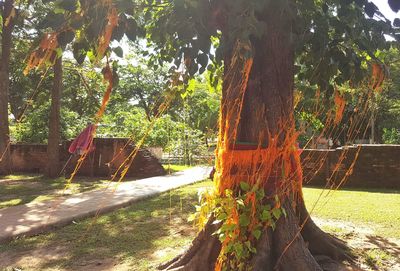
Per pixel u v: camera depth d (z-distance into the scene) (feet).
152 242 19.72
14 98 82.07
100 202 30.37
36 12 40.98
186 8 11.51
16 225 22.81
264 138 14.15
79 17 10.19
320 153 40.81
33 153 59.41
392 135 82.53
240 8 10.73
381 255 16.66
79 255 17.99
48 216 25.05
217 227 14.28
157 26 15.67
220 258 13.33
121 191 36.76
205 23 12.33
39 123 67.51
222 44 12.30
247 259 13.35
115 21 10.25
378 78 15.23
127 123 66.90
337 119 17.84
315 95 18.19
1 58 57.11
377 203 29.22
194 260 14.38
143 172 52.47
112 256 17.71
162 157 65.82
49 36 10.14
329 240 16.92
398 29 13.04
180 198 33.45
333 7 14.85
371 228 21.66
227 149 14.01
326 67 15.42
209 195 14.35
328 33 14.08
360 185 40.01
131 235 21.08
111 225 23.54
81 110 92.27
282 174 13.97
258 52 14.53
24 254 18.38
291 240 13.83
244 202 13.39
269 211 13.47
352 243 18.47
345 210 26.40
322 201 30.12
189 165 61.46
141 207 29.40
